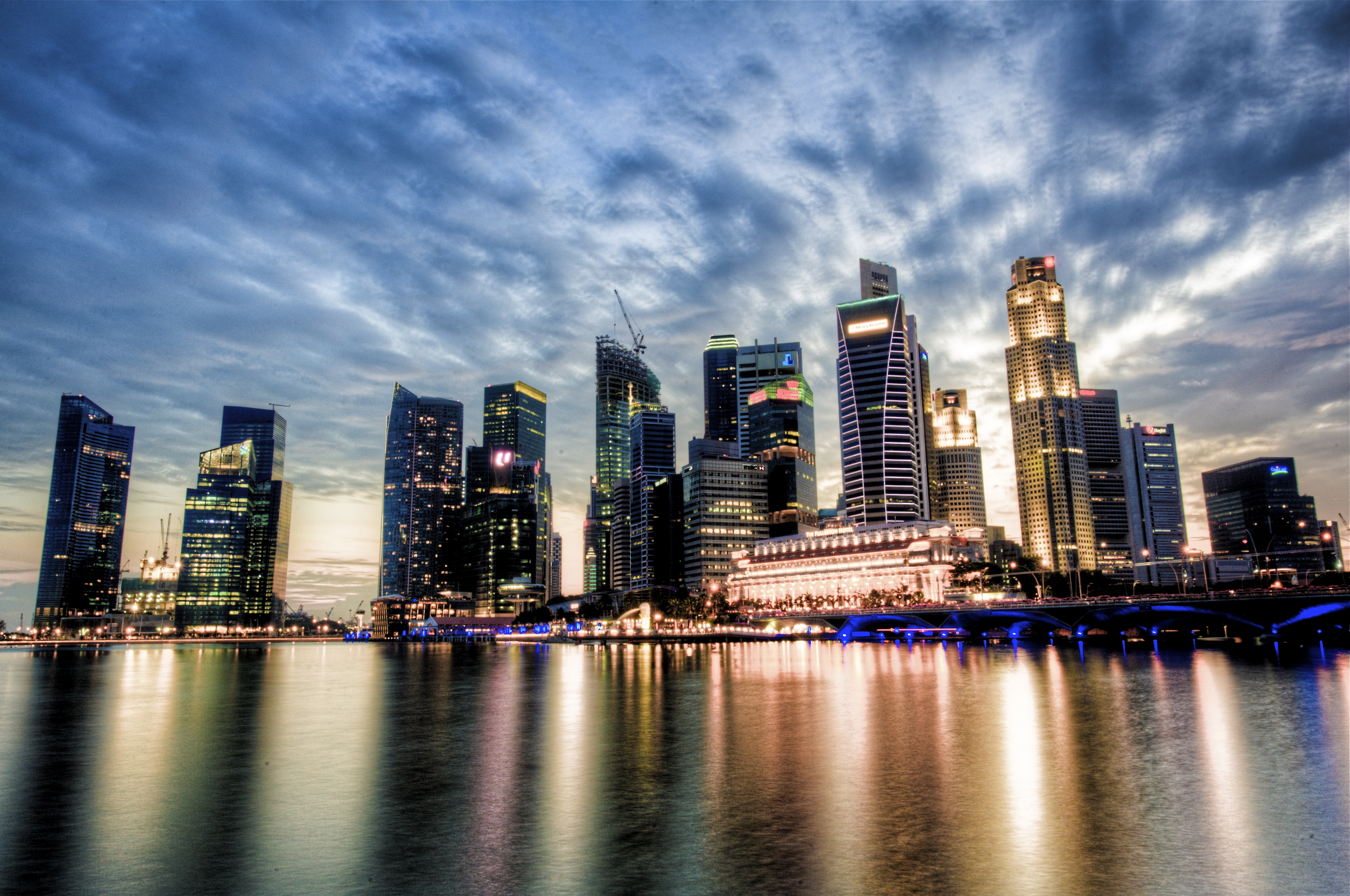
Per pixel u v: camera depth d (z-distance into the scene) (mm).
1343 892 32594
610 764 60062
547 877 35312
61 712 99750
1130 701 92688
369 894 33688
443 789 52500
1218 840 39219
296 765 61531
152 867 37188
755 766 58250
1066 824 42094
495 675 167250
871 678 133000
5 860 38344
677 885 34000
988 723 76938
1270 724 74625
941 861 36500
